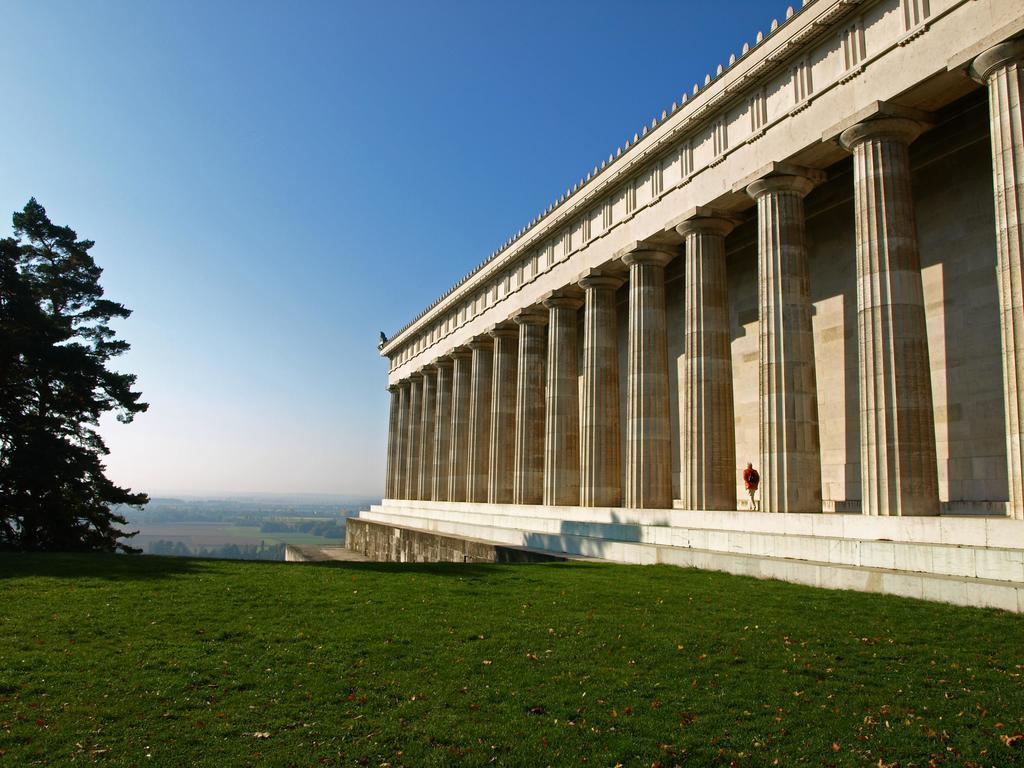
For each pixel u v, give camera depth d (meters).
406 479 78.56
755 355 37.88
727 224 33.84
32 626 16.08
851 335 32.31
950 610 16.14
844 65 26.45
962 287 27.39
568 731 10.38
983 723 10.23
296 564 27.83
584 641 14.93
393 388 87.44
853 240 32.53
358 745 10.01
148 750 9.86
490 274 56.34
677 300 43.88
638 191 38.78
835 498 32.25
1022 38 20.66
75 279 50.34
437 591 20.83
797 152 28.17
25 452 41.97
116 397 47.47
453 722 10.73
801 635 14.88
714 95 32.53
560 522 38.97
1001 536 18.72
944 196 28.31
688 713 10.98
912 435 23.05
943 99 24.41
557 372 46.09
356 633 15.70
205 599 19.30
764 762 9.38
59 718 10.91
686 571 24.02
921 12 23.75
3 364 42.38
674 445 43.28
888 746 9.69
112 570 24.42
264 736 10.33
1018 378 19.84
